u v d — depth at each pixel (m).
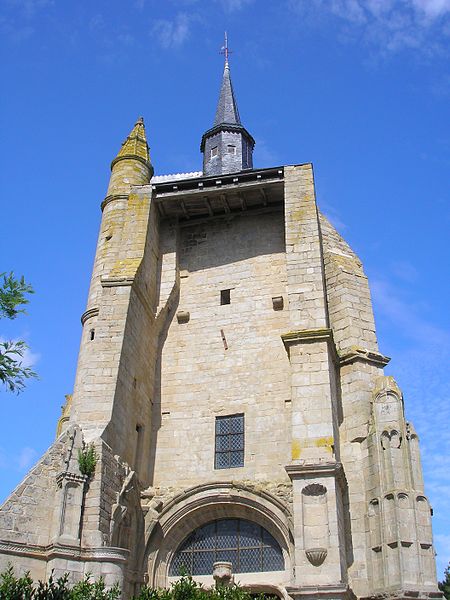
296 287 21.39
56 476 17.69
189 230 26.38
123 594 16.73
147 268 23.81
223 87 37.06
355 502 19.25
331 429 18.56
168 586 19.98
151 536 20.03
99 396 19.62
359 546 18.62
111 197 26.61
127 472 19.39
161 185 25.20
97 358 20.36
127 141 29.08
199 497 20.45
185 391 23.06
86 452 17.92
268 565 19.77
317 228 22.53
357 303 22.92
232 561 20.08
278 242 25.03
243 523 20.58
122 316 21.17
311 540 17.06
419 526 18.16
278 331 23.22
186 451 21.98
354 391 20.89
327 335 19.95
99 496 17.47
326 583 16.42
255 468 21.00
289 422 21.45
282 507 19.55
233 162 32.72
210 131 34.25
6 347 12.55
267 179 24.44
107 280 21.94
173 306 24.83
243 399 22.36
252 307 24.03
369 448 19.75
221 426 22.17
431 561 17.75
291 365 19.86
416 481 18.84
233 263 25.16
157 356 23.84
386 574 17.61
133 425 20.97
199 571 20.19
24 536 16.83
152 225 24.94
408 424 19.70
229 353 23.36
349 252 24.91
